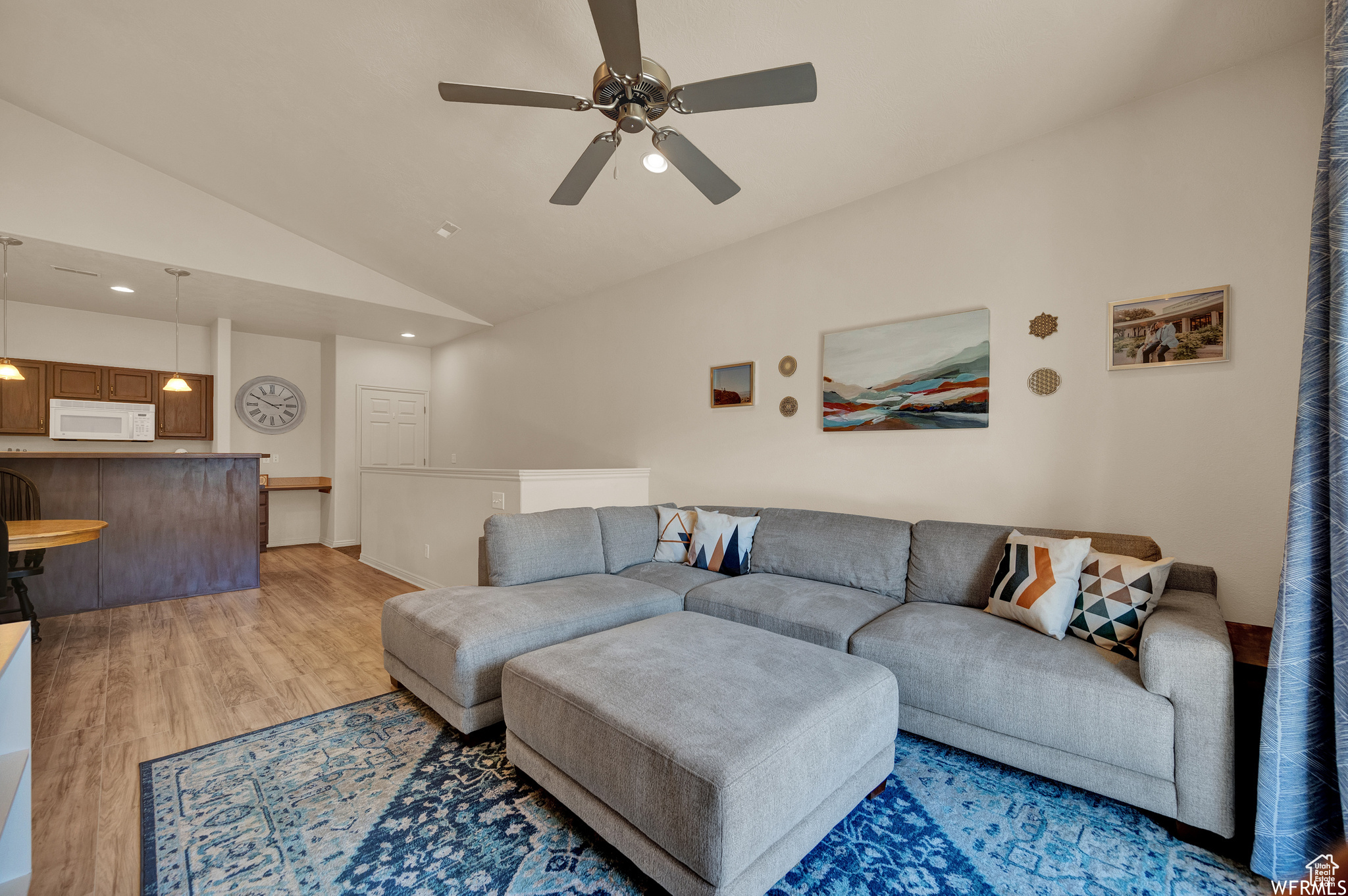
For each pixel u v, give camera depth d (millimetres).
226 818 1621
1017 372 2660
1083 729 1644
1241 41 2053
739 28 2232
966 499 2820
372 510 5273
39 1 2682
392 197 3924
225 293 4754
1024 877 1411
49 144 3652
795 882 1395
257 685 2549
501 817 1632
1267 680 1413
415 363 7082
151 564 4000
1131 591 1854
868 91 2457
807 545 2910
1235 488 2158
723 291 3910
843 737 1471
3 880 1291
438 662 2057
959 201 2852
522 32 2418
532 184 3510
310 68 2863
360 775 1837
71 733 2105
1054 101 2398
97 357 5289
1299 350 2041
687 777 1200
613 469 4164
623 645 1819
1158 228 2314
